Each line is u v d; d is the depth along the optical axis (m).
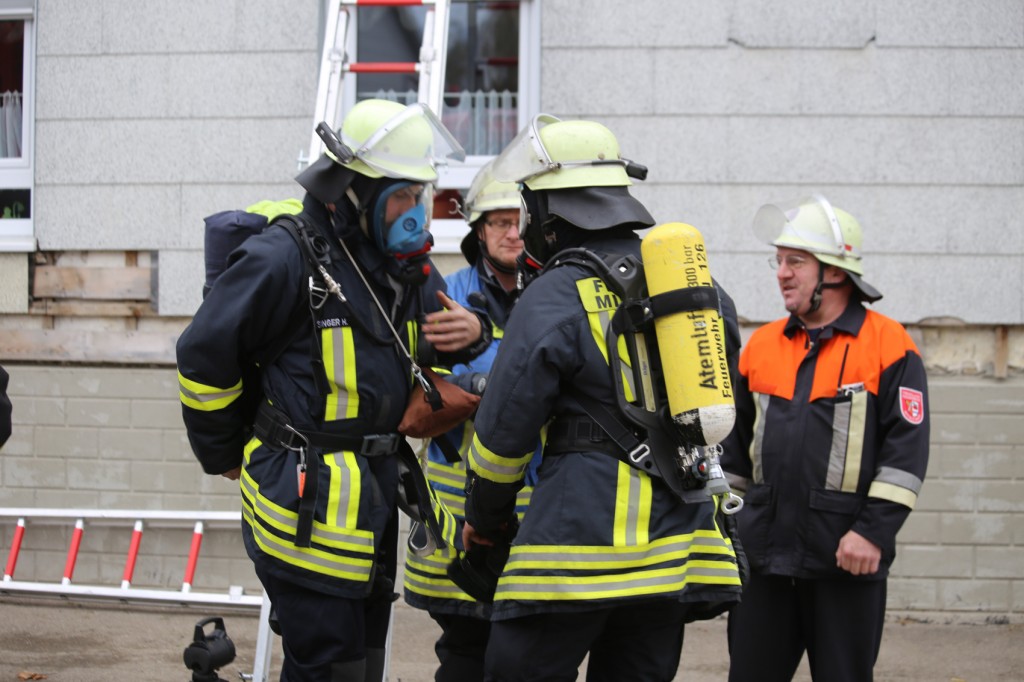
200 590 6.39
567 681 3.12
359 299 3.29
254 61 6.45
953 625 6.12
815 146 6.24
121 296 6.56
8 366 6.58
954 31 6.18
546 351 3.02
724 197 6.27
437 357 3.48
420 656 5.59
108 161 6.54
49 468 6.52
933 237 6.21
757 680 4.07
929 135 6.21
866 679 3.92
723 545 3.22
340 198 3.25
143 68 6.51
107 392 6.50
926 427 3.92
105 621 6.01
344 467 3.22
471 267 4.22
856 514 3.90
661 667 3.28
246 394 3.41
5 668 5.22
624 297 3.06
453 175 6.54
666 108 6.28
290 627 3.23
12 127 6.90
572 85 6.31
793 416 4.00
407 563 3.99
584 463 3.04
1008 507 6.14
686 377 2.98
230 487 6.44
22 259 6.60
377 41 6.62
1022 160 6.18
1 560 6.56
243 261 3.15
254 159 6.46
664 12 6.26
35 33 6.56
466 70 6.57
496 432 3.06
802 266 4.05
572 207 3.19
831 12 6.21
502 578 3.09
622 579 2.99
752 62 6.24
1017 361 6.24
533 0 6.43
